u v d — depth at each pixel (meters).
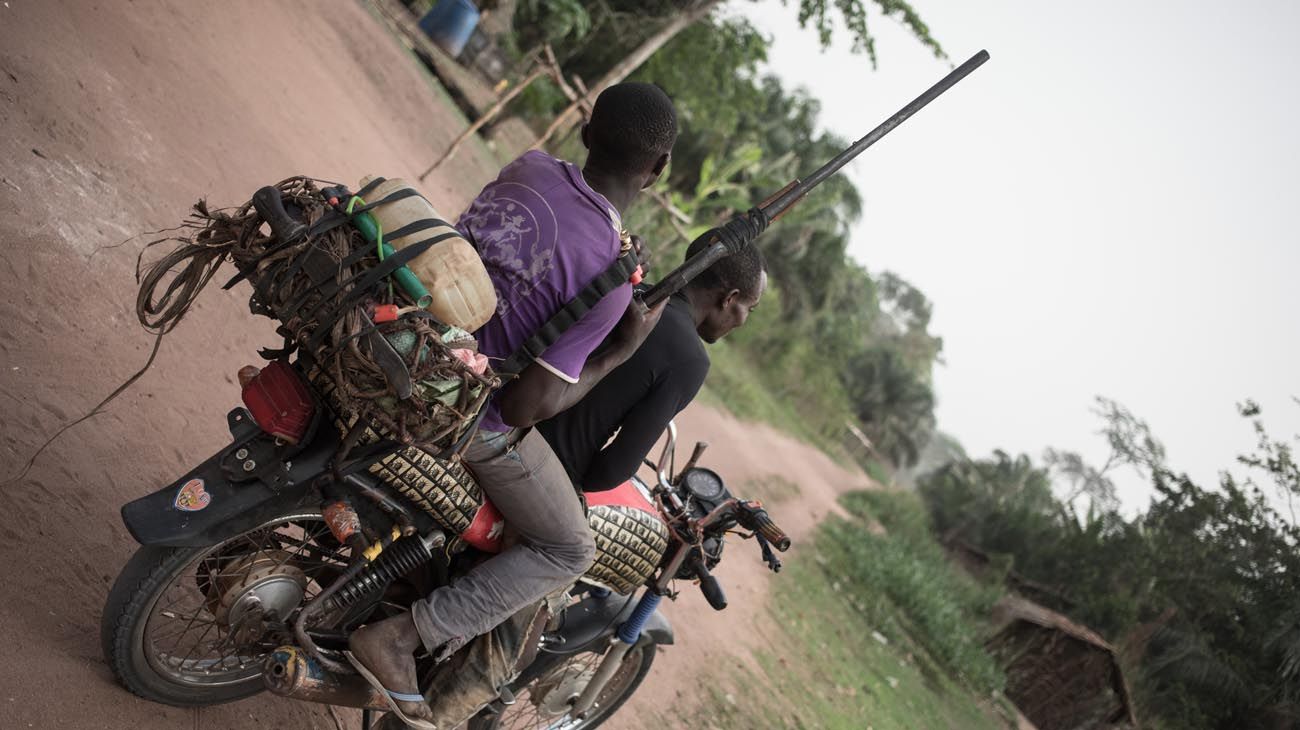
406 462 2.44
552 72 13.91
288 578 2.56
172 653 2.62
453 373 2.08
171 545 2.22
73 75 5.11
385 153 10.52
